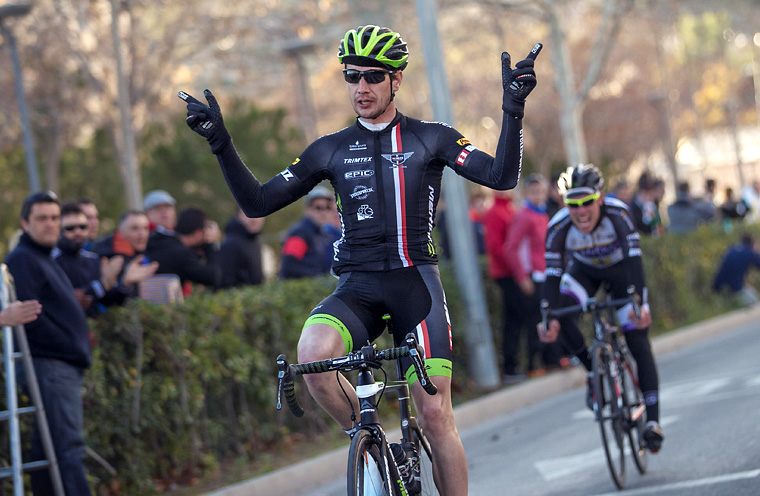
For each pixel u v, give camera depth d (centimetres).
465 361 3462
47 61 6200
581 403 3103
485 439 2758
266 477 2339
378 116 1298
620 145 12250
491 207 3522
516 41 10475
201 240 2769
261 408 2727
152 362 2381
